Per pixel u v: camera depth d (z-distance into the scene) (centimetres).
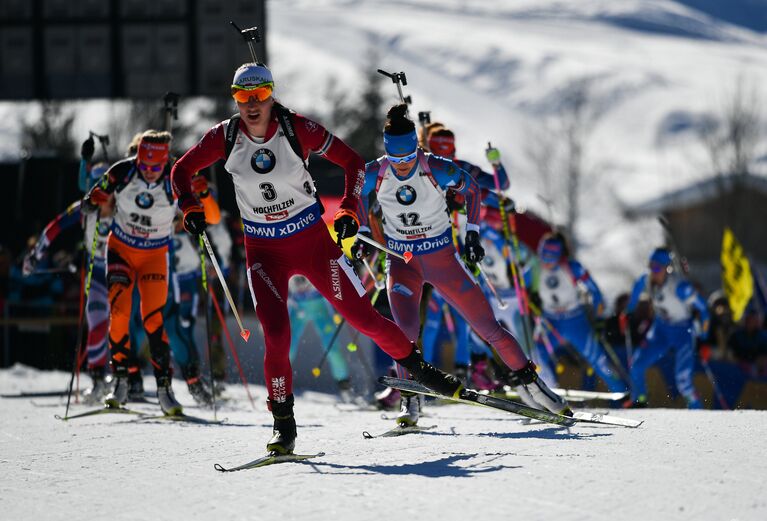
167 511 1331
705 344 4016
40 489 1508
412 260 2152
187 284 3444
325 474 1547
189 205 1730
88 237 3033
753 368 4438
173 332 3069
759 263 12444
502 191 2611
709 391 4347
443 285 2153
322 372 4150
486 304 2158
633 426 2028
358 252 1895
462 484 1436
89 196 2556
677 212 14150
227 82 5866
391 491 1405
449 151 2512
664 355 3969
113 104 11669
